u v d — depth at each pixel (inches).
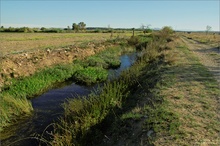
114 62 843.4
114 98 366.3
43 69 650.8
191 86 384.2
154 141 222.1
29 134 322.3
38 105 429.1
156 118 263.7
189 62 613.6
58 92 517.7
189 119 257.6
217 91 355.6
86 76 619.5
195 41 1669.5
